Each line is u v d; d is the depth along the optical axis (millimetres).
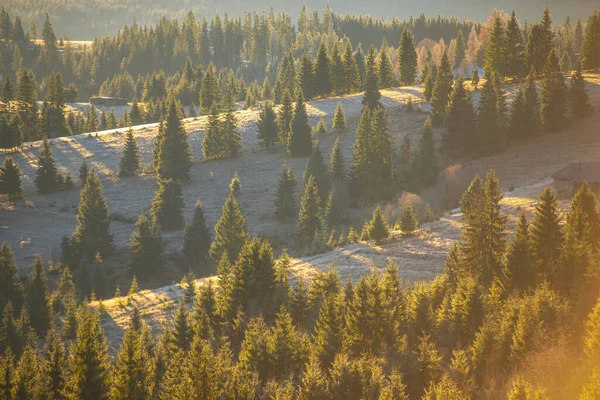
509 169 135625
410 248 90000
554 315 41062
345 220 129000
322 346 46531
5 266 93000
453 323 49062
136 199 153500
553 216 64750
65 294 95250
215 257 111312
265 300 62938
